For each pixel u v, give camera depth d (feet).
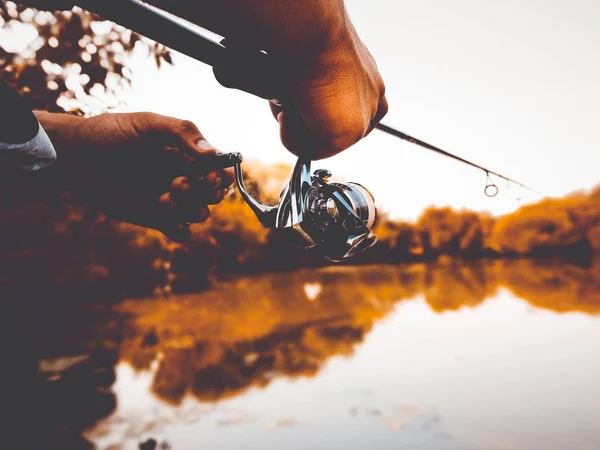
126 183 3.12
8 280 17.84
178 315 29.04
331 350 18.63
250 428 10.16
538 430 9.87
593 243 160.04
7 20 9.60
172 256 40.22
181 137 2.80
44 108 10.31
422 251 145.48
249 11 1.55
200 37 1.94
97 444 9.18
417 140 4.78
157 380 14.08
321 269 97.50
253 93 2.20
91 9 1.79
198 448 9.09
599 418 10.43
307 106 1.95
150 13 1.88
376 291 47.78
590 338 19.39
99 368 15.07
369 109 2.17
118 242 30.81
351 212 2.64
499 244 161.48
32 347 14.75
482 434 9.73
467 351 17.81
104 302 29.89
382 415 11.00
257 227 69.87
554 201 163.32
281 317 28.45
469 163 5.49
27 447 8.89
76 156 3.02
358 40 2.04
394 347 18.97
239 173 2.74
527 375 14.19
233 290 46.73
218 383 13.87
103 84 10.39
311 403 11.94
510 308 30.25
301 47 1.73
